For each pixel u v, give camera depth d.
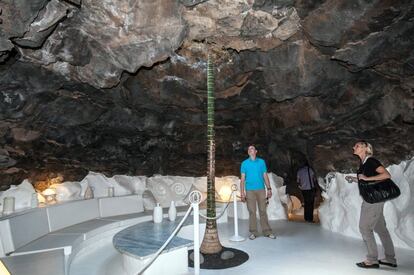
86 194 6.98
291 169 9.20
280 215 8.07
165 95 6.57
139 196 7.55
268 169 8.99
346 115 6.41
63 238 4.89
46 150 6.29
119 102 6.45
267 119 8.06
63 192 6.74
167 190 8.52
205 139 8.55
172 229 5.09
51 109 5.59
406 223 5.14
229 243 5.59
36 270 3.34
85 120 6.30
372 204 4.04
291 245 5.40
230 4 4.34
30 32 3.62
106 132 7.22
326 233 6.29
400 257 4.57
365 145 4.32
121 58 4.57
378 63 5.20
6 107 4.75
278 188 8.53
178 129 8.02
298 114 7.20
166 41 4.39
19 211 5.20
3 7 3.05
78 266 4.53
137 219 6.71
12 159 5.69
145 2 3.90
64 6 3.58
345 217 6.26
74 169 7.20
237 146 8.77
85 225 5.88
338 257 4.68
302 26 4.81
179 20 4.22
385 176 3.95
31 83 4.80
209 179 5.11
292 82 5.89
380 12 4.13
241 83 6.51
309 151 7.89
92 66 4.84
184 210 7.52
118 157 7.81
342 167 7.09
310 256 4.75
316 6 4.37
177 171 8.82
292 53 5.50
